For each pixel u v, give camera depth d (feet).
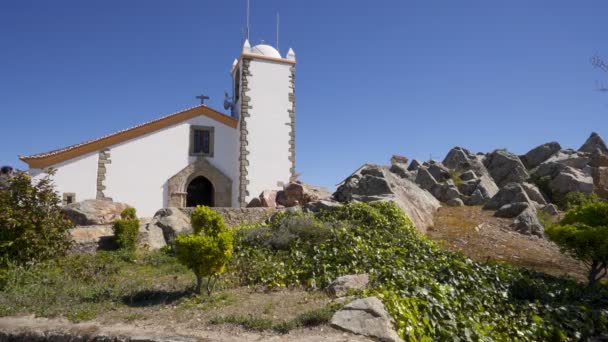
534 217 61.98
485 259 45.70
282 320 23.08
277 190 90.27
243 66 93.09
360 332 20.76
